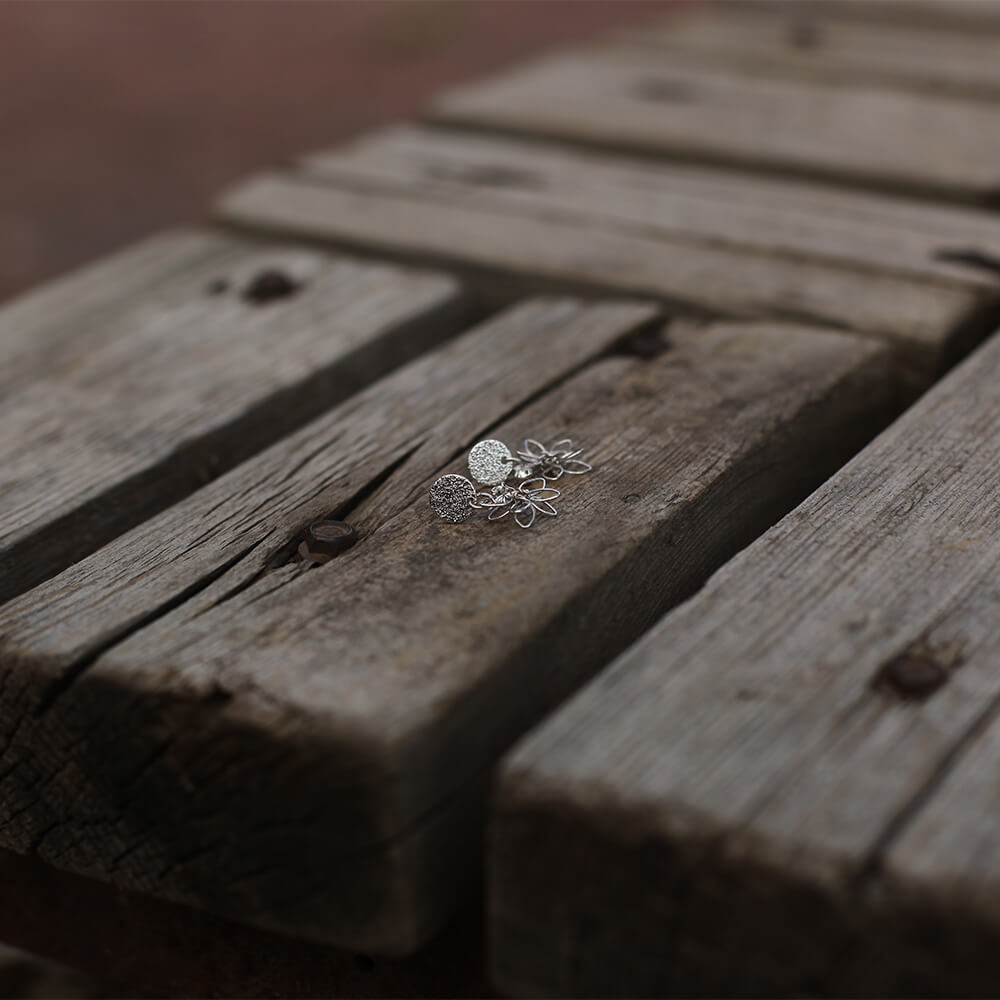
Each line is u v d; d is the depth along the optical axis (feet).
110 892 2.39
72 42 8.46
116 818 2.18
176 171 6.18
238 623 2.18
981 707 2.06
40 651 2.16
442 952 2.24
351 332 2.77
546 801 1.99
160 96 7.34
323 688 2.09
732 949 1.98
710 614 2.15
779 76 4.09
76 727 2.15
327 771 2.06
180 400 2.62
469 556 2.24
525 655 2.14
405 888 2.08
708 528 2.37
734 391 2.53
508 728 2.14
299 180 3.32
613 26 8.31
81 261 5.24
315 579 2.23
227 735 2.08
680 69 4.18
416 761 2.05
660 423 2.46
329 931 2.13
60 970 2.69
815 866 1.94
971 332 2.77
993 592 2.17
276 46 8.29
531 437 2.45
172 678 2.11
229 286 2.93
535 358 2.64
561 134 3.61
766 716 2.05
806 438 2.52
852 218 3.08
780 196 3.18
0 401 2.64
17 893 2.45
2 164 6.34
